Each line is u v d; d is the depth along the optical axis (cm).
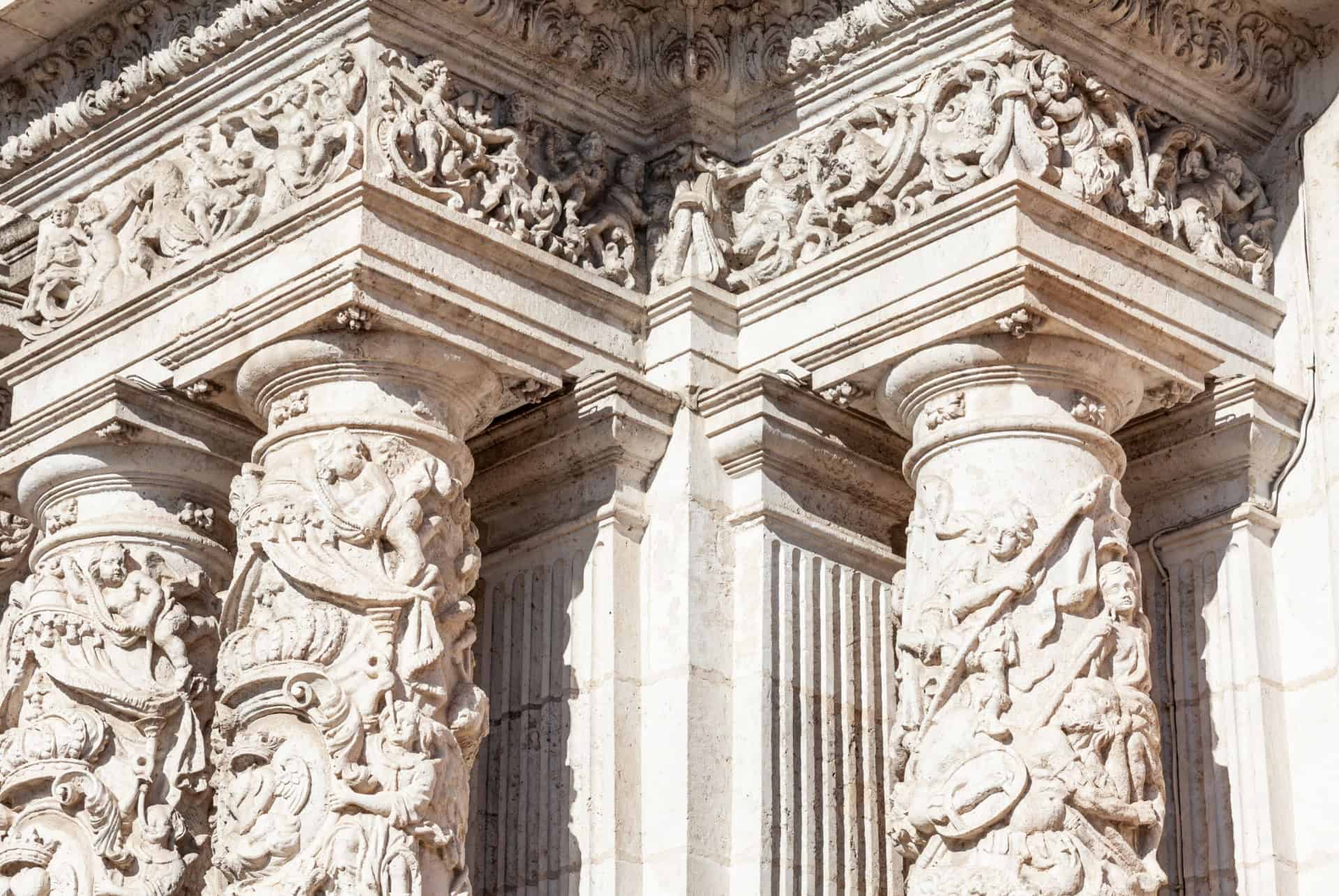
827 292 2058
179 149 2138
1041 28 2022
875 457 2102
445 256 1986
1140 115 2075
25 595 2133
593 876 2000
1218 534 2069
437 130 2003
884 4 2048
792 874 1998
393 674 1897
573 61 2109
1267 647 2042
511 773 2075
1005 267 1920
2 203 2266
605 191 2128
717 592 2052
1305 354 2088
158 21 2136
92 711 2075
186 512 2120
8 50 2209
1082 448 1942
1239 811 2014
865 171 2039
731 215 2141
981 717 1880
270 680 1911
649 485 2086
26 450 2138
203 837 2075
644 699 2042
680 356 2088
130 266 2131
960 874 1859
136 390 2075
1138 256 2014
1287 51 2144
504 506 2138
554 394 2077
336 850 1866
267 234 1992
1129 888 1859
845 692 2061
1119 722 1881
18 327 2222
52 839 2064
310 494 1933
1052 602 1900
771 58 2123
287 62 2062
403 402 1962
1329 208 2100
